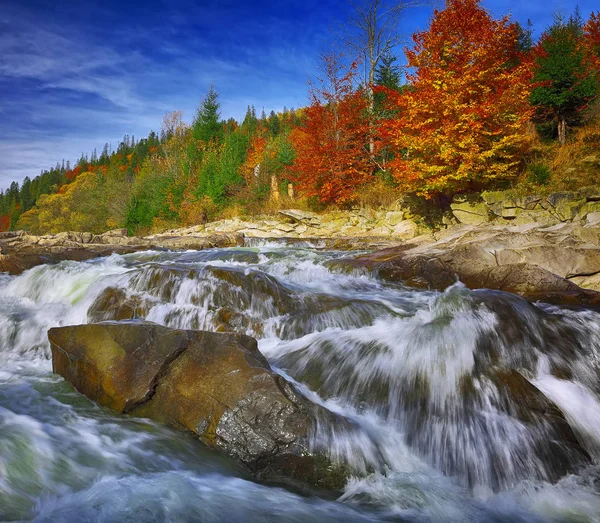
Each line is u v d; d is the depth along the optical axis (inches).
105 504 119.7
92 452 147.3
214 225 1016.2
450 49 706.8
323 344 232.5
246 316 274.7
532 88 781.9
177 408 171.9
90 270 400.2
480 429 174.1
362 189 922.7
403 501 142.4
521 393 186.1
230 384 169.0
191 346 186.9
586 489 154.5
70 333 213.5
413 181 758.5
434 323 219.5
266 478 151.7
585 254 400.2
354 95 954.7
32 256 512.1
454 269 382.0
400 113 829.2
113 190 1583.4
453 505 143.4
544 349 214.8
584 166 682.8
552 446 168.9
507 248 418.6
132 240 743.7
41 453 140.9
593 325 234.8
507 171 715.4
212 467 150.3
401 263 395.2
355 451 157.8
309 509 133.6
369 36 1066.7
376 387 200.4
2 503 114.8
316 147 940.0
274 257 530.9
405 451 169.6
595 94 761.6
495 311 224.5
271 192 1117.7
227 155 1277.1
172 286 304.0
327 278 386.6
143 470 141.3
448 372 197.2
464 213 714.2
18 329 295.3
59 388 203.5
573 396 195.6
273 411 159.3
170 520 116.5
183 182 1369.3
